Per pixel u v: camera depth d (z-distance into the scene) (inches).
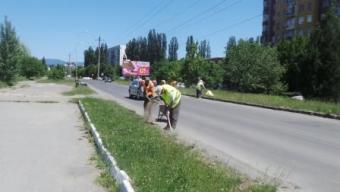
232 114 1085.8
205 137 654.5
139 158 411.8
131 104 1364.4
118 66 6107.3
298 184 377.7
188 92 2253.9
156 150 453.1
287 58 2728.8
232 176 368.5
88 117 834.2
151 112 843.4
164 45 5876.0
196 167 378.6
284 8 4146.2
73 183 361.7
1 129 713.6
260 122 907.4
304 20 3873.0
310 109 1204.5
